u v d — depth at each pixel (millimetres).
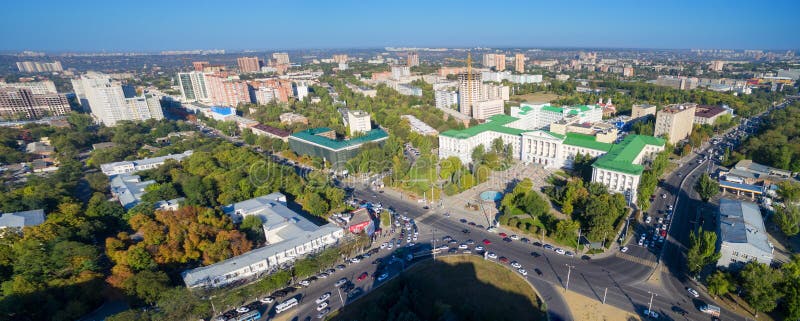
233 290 197250
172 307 176625
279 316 189375
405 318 162500
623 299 192250
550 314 183750
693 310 183125
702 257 199750
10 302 173750
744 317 177125
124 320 169000
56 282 190000
